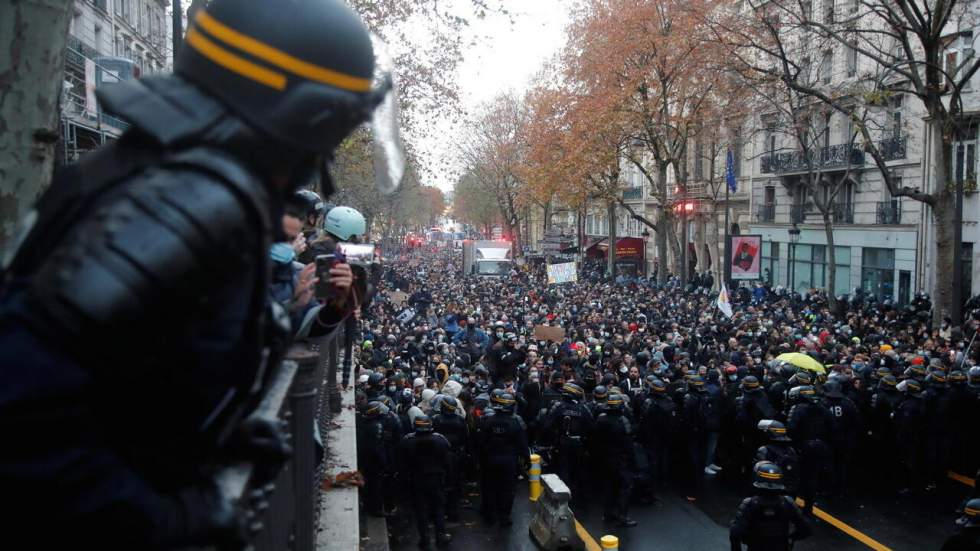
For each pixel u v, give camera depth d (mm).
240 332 1094
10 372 850
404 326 21578
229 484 1388
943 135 18922
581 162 33062
